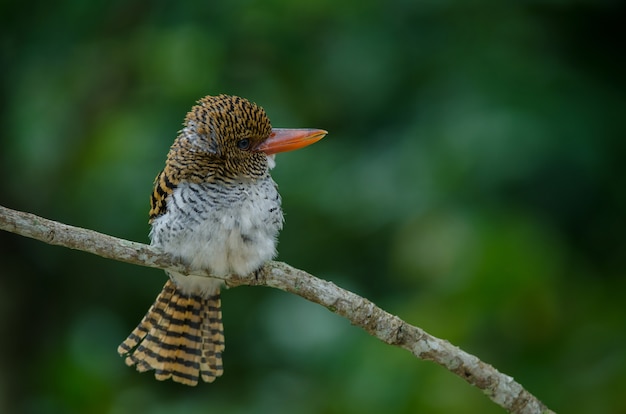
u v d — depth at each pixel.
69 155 13.87
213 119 8.52
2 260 13.94
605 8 12.92
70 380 13.46
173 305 9.42
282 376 12.75
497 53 12.20
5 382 13.87
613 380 10.98
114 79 13.77
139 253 7.93
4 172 14.04
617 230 12.31
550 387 11.01
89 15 13.00
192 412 12.92
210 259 8.35
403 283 12.45
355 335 11.91
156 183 8.84
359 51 12.41
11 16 13.20
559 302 11.14
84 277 14.13
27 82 13.53
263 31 12.84
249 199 8.45
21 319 14.10
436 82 12.10
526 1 12.73
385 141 12.17
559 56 12.61
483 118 11.45
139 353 9.49
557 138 11.48
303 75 12.99
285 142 8.83
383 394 10.98
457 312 11.00
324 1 12.60
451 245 11.16
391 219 11.74
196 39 12.82
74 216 13.67
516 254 10.93
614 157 11.98
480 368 8.12
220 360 9.45
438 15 12.54
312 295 8.09
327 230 12.79
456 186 11.45
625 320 11.42
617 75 12.66
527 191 11.97
